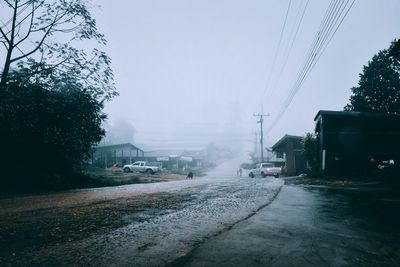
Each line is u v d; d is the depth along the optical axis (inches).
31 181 698.2
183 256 176.7
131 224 269.1
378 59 1349.7
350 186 590.6
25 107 682.2
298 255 175.6
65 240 215.9
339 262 163.6
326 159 865.5
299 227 244.7
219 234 226.1
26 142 721.6
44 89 726.5
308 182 755.4
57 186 726.5
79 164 869.8
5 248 197.8
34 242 211.3
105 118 840.9
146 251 187.9
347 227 242.7
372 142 860.6
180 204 396.8
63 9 733.3
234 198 457.1
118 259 173.8
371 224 252.8
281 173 1443.2
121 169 1829.5
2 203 438.0
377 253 177.6
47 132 729.0
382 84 1301.7
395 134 860.6
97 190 654.5
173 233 233.3
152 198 468.8
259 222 266.8
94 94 794.8
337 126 879.7
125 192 584.7
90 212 335.3
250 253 180.1
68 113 748.0
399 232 225.0
